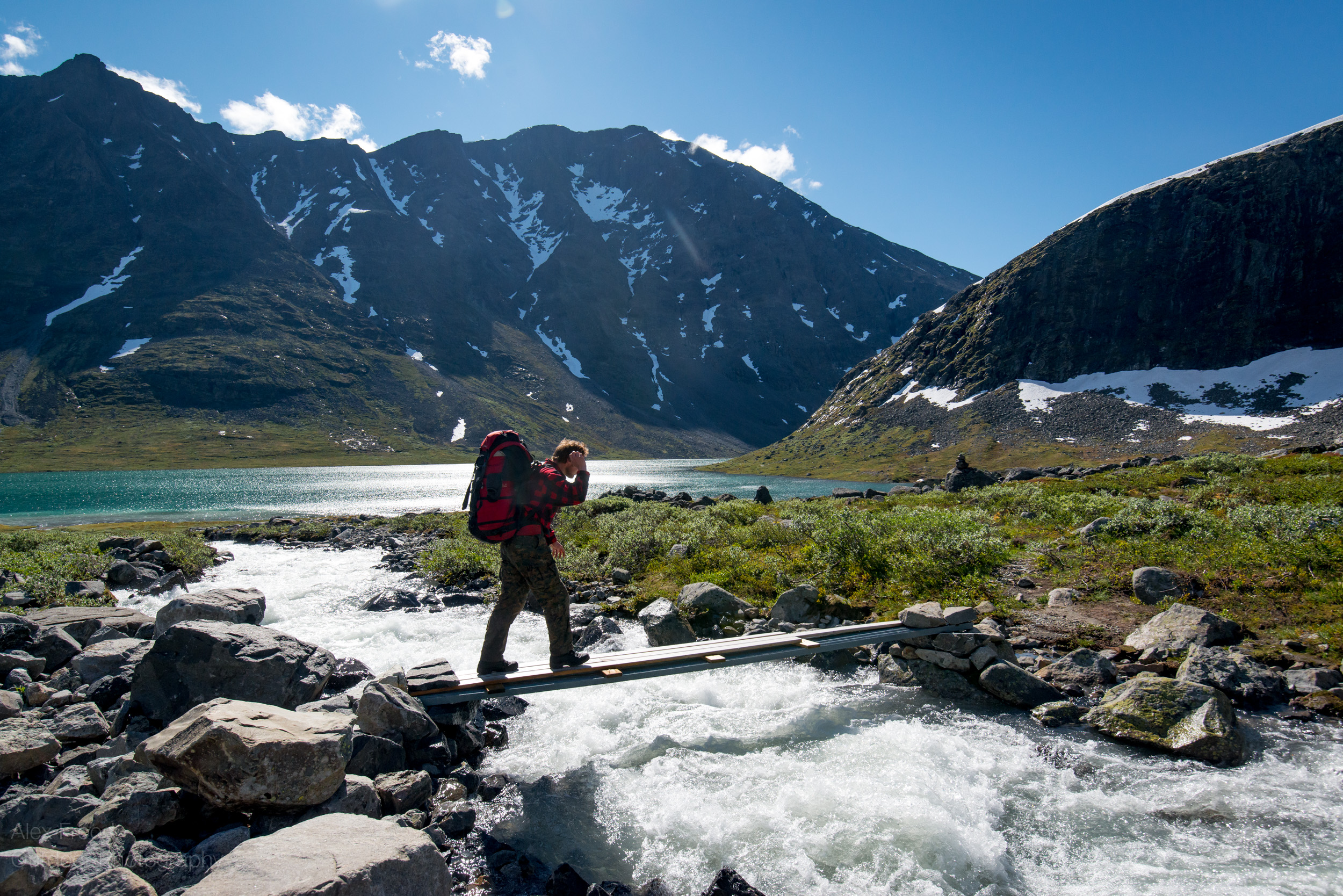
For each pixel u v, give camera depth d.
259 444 184.62
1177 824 5.32
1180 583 10.99
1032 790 5.92
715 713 7.91
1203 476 26.97
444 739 6.58
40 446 162.62
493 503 6.79
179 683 6.80
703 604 11.66
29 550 20.58
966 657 8.69
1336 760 6.23
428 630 12.00
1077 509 19.33
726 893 4.32
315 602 15.20
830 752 6.75
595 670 7.27
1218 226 148.12
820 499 35.53
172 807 4.76
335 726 5.32
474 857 4.99
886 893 4.51
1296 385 120.19
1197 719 6.67
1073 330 153.75
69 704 7.36
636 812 5.68
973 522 16.52
